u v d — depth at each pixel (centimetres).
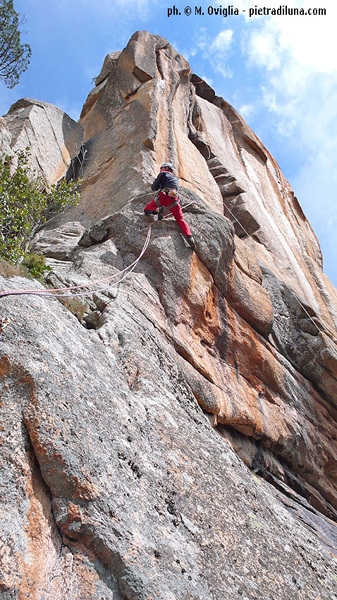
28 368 431
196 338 913
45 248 1192
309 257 1891
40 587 336
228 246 1031
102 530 372
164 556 392
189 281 930
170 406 602
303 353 1273
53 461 388
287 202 2195
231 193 1767
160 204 980
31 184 1227
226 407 881
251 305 1070
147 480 448
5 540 340
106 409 479
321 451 1150
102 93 1869
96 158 1634
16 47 2216
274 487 930
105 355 593
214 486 520
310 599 466
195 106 2002
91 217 1418
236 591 415
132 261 938
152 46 1889
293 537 552
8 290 520
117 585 356
